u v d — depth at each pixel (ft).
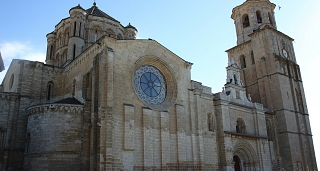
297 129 205.16
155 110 130.62
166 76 145.89
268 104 207.00
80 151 115.85
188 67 155.12
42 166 112.57
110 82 117.29
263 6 236.22
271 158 183.83
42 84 150.82
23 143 136.56
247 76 226.79
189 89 150.10
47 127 117.08
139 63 135.44
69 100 128.67
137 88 132.16
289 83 214.90
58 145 114.52
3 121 135.03
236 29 245.65
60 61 177.27
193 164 137.90
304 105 220.84
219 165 154.30
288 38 234.17
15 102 140.46
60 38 187.52
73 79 146.10
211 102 160.15
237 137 165.27
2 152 131.03
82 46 174.19
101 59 120.37
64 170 112.27
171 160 129.90
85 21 184.65
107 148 108.17
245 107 179.42
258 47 221.87
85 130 116.16
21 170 132.36
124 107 119.34
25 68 148.25
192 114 146.00
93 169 108.88
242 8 243.60
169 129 133.90
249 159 171.53
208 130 151.53
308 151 207.92
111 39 125.59
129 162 114.52
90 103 121.29
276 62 211.00
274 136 198.08
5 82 173.37
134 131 120.57
